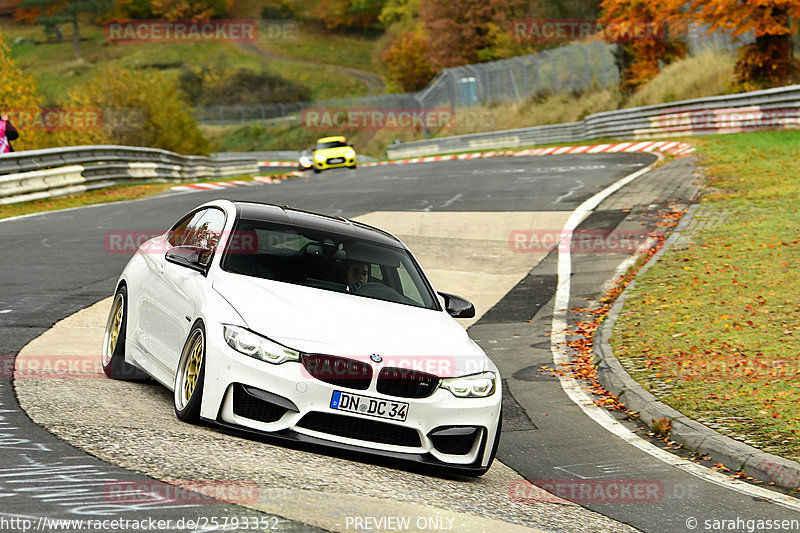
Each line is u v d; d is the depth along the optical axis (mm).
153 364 18234
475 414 16156
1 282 30594
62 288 30516
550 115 160750
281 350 15297
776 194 50156
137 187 76188
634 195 56000
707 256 37688
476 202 57719
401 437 15711
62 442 14008
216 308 16172
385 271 19016
